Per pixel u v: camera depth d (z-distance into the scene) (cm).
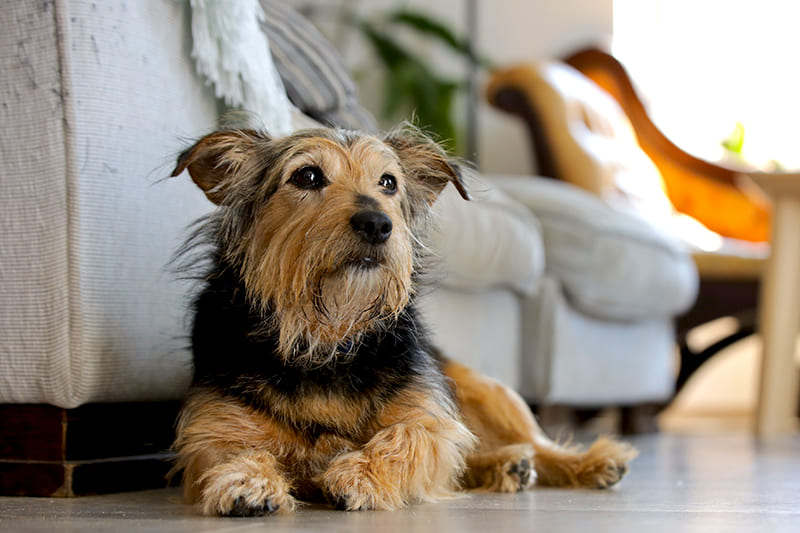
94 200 204
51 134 202
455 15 675
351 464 179
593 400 397
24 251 204
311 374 189
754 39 699
